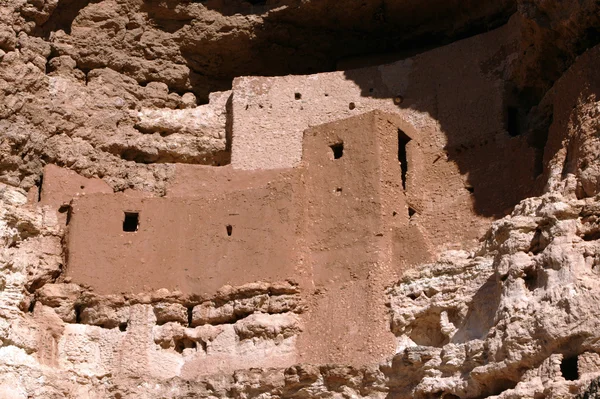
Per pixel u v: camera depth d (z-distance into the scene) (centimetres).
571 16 2594
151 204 2794
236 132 2955
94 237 2764
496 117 2802
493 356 2319
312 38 3144
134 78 3138
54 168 2917
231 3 3155
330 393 2494
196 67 3188
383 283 2603
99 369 2659
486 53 2883
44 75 3016
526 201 2480
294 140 2936
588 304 2228
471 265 2520
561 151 2544
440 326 2512
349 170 2723
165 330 2680
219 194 2772
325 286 2650
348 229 2678
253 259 2691
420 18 3073
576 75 2575
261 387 2527
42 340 2662
